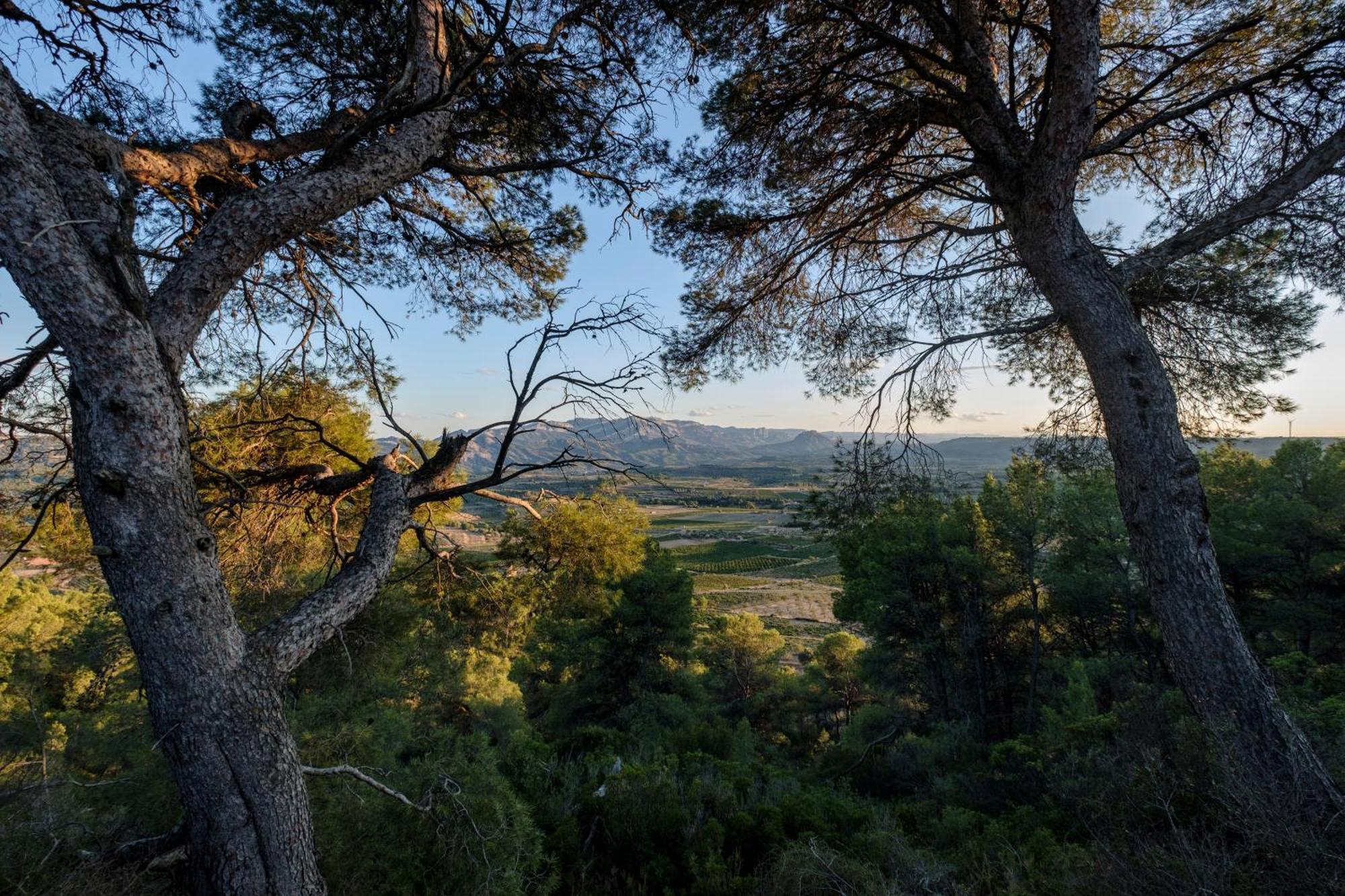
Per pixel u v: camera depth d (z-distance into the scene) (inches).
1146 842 131.4
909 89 188.1
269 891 96.1
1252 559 585.9
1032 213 171.2
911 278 210.2
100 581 250.1
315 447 215.9
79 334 90.7
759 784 271.9
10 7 123.3
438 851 147.9
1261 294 203.0
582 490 219.9
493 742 521.7
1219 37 159.5
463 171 165.9
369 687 350.9
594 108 192.1
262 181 170.4
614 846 198.5
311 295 194.4
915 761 482.0
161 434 97.3
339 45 169.9
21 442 136.3
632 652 735.7
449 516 232.8
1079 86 150.3
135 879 100.1
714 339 233.6
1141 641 594.6
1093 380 168.7
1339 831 112.0
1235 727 138.0
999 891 157.2
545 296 235.6
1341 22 154.9
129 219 102.5
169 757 96.3
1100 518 624.4
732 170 202.7
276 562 219.3
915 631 693.9
